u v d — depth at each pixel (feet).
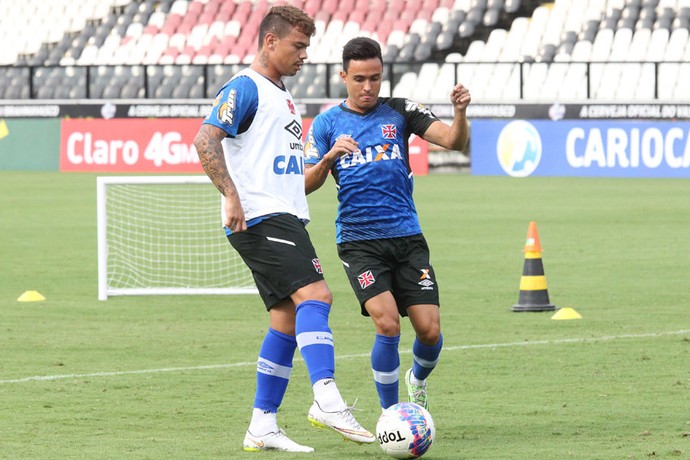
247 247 61.26
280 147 61.36
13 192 258.78
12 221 202.59
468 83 328.70
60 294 128.47
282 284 60.85
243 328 106.11
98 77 349.82
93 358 91.20
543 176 291.79
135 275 144.56
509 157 296.10
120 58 382.42
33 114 338.95
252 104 60.75
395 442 57.36
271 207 60.90
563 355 89.97
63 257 159.33
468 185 269.23
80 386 80.02
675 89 304.71
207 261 156.35
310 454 60.18
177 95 341.21
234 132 60.44
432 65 333.83
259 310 117.39
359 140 66.18
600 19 332.39
